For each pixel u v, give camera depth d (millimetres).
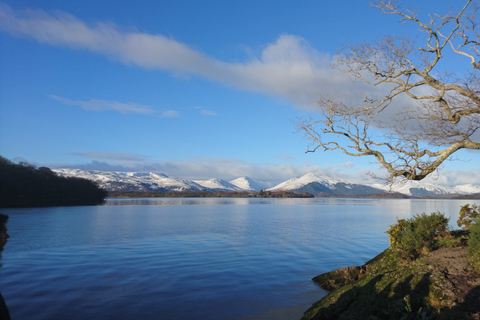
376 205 159875
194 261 23859
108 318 12672
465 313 8016
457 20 10531
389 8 11023
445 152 9602
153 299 14977
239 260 24141
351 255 25688
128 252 28141
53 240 36625
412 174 9914
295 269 20969
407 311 8945
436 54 10836
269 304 14180
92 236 40281
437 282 9633
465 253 11852
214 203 191875
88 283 17766
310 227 51219
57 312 13328
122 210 110438
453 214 71125
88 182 193500
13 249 30078
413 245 13781
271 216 79812
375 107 11055
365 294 10641
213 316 12820
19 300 14844
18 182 135125
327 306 11281
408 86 10953
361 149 10695
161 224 57562
